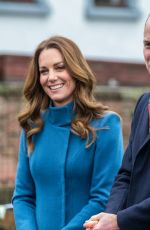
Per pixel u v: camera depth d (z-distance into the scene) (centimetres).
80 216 772
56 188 788
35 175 802
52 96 809
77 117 803
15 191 831
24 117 826
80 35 2478
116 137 798
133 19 2511
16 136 1770
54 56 801
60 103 815
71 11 2462
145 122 723
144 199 695
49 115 817
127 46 2514
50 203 788
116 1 2525
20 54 2398
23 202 819
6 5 2391
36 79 827
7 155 1634
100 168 789
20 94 2059
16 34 2409
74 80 808
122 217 688
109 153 791
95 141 791
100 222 695
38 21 2428
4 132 1783
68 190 788
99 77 2473
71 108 809
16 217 810
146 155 702
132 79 2497
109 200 735
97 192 785
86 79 804
